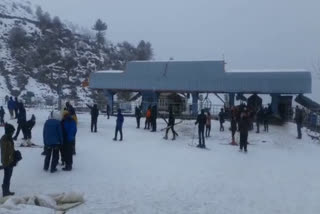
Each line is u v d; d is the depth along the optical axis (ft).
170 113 78.64
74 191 35.68
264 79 120.67
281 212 33.50
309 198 38.45
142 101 136.77
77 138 76.13
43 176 44.14
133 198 36.45
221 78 124.88
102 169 48.67
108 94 141.38
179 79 129.80
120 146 67.67
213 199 36.96
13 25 343.26
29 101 180.24
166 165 52.65
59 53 310.24
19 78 264.11
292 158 64.49
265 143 80.74
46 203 32.81
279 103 123.24
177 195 37.96
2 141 35.63
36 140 70.33
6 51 299.79
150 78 133.59
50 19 363.56
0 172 45.50
